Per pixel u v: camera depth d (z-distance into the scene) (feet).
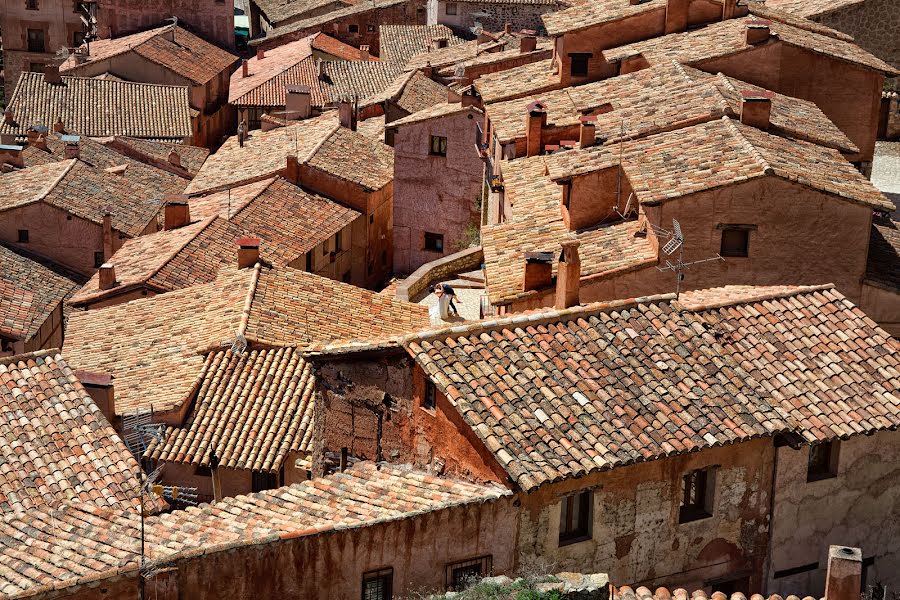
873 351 167.02
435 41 494.18
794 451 158.10
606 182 221.87
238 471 209.56
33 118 472.03
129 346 245.04
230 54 588.91
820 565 164.86
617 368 157.17
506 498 142.31
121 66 531.09
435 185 356.18
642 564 153.48
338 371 167.43
